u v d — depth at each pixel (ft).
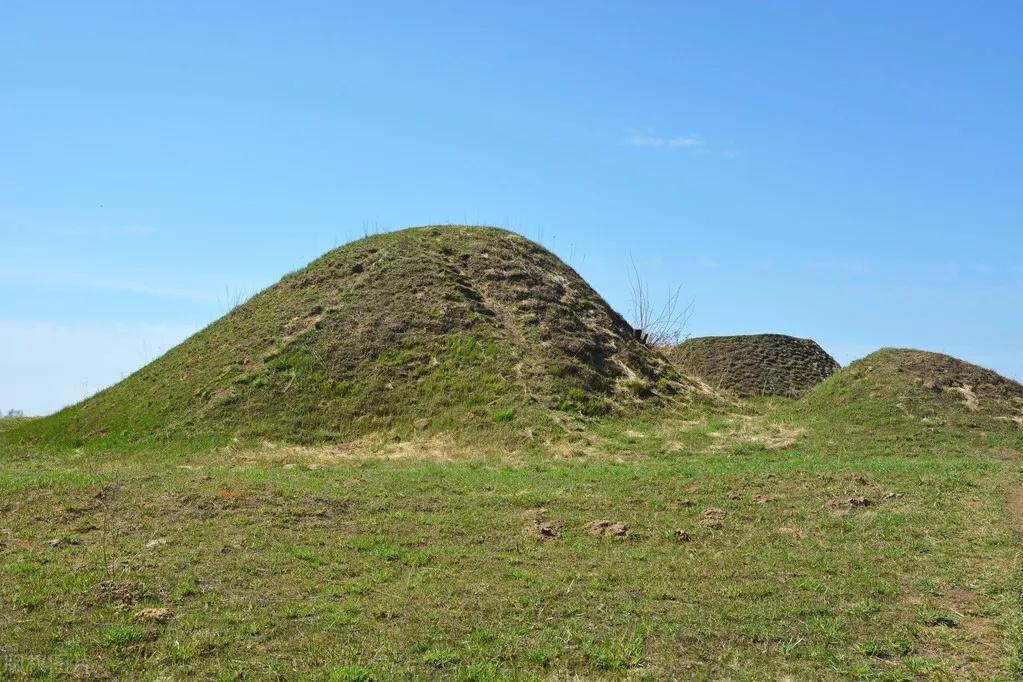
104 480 48.88
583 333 95.14
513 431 73.77
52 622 29.73
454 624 29.89
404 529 41.86
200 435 75.92
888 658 27.68
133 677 26.27
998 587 33.19
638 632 29.17
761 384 121.90
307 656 27.48
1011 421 79.41
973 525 41.93
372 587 33.73
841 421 79.87
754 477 53.42
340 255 107.24
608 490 50.72
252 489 46.96
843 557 37.65
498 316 94.99
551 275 106.52
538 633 29.19
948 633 29.32
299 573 35.06
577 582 34.30
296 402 80.84
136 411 84.17
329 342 89.30
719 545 40.22
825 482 51.60
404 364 86.43
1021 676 26.17
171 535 39.29
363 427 77.97
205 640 28.48
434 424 77.25
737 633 29.30
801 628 29.76
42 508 42.68
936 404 81.46
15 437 84.74
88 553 36.47
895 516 43.91
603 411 81.15
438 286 97.35
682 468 59.06
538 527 42.19
